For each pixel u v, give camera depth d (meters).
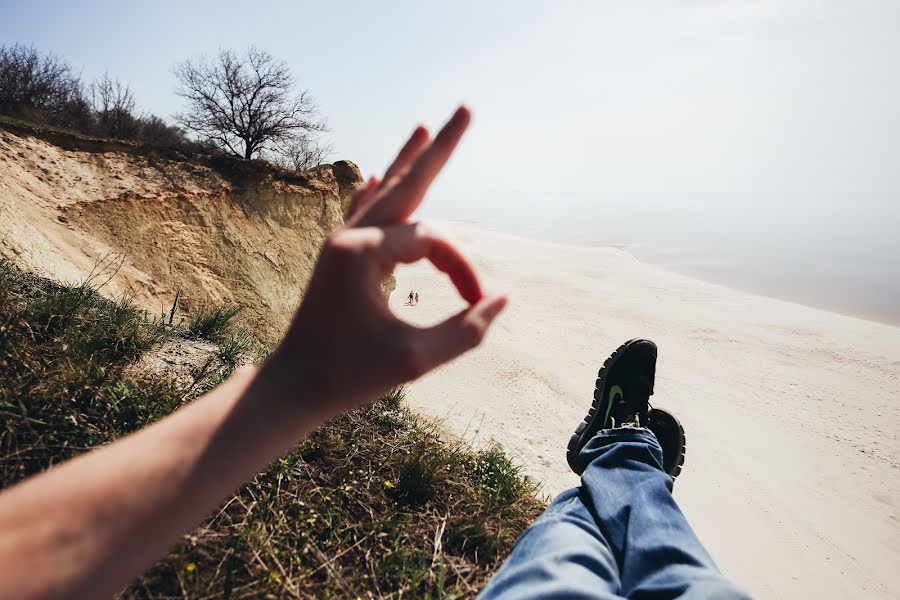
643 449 1.67
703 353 27.09
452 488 2.41
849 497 14.63
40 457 1.70
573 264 53.16
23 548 0.32
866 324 35.34
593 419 2.79
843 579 11.08
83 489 0.38
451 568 1.84
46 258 4.93
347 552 1.77
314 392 0.47
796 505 13.79
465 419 13.38
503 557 2.01
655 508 1.36
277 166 13.24
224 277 10.58
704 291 43.16
